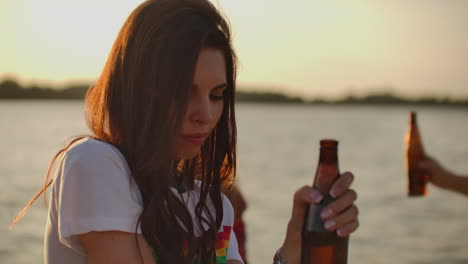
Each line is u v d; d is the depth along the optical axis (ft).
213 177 5.29
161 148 4.28
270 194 59.47
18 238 35.81
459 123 232.53
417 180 10.50
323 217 4.43
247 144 129.49
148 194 4.48
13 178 63.93
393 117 320.91
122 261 4.29
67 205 4.29
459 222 45.09
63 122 189.57
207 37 4.37
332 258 4.51
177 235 4.57
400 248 36.14
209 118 4.40
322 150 4.57
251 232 40.04
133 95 4.42
